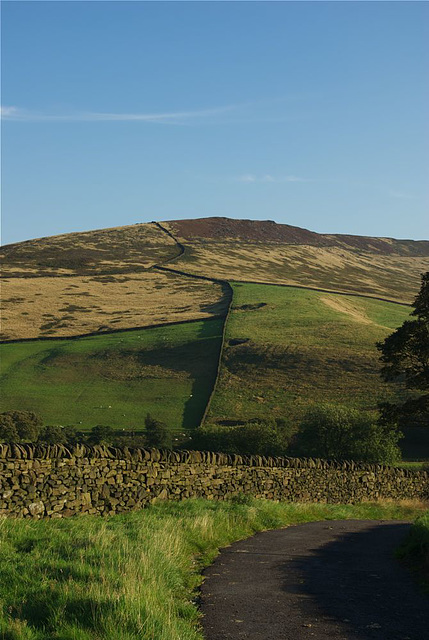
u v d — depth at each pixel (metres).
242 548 13.24
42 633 6.09
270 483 22.22
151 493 16.64
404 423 28.00
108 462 15.25
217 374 94.31
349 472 26.95
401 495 30.06
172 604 7.60
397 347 26.09
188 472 18.25
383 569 11.34
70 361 102.12
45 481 13.39
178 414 81.12
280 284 160.25
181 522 13.52
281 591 9.14
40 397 87.31
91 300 142.75
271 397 85.38
